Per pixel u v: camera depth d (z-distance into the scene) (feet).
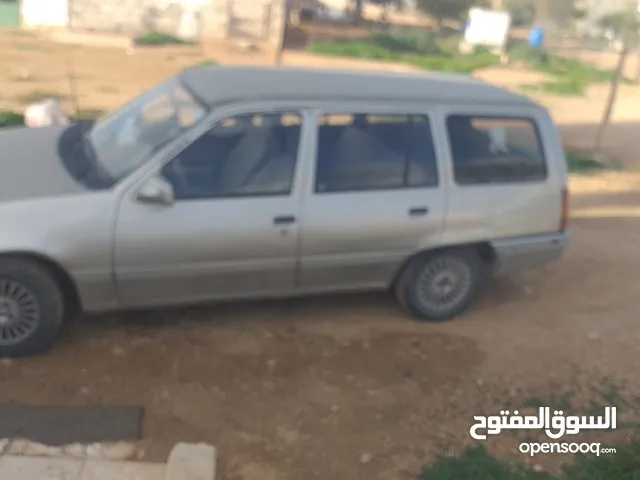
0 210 17.24
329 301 22.85
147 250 18.34
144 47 83.20
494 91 22.89
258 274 19.70
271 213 19.24
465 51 106.93
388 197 20.40
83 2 89.76
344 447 16.78
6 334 18.10
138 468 15.46
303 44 98.12
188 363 19.01
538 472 16.46
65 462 15.35
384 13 136.26
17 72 61.11
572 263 28.09
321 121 19.85
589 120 63.36
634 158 49.52
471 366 20.31
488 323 22.76
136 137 19.69
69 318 20.31
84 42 82.79
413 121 20.83
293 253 19.77
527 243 22.29
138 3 91.81
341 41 101.09
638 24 47.55
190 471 15.21
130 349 19.29
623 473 16.57
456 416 18.22
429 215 20.88
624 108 71.92
